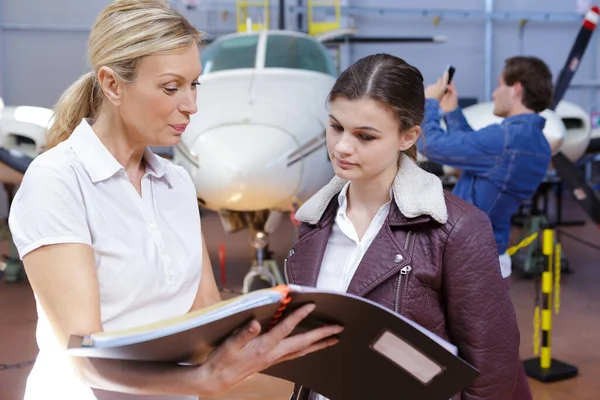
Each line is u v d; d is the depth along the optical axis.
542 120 2.96
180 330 1.02
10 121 5.75
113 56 1.29
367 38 10.21
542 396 3.65
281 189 4.44
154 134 1.36
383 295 1.54
